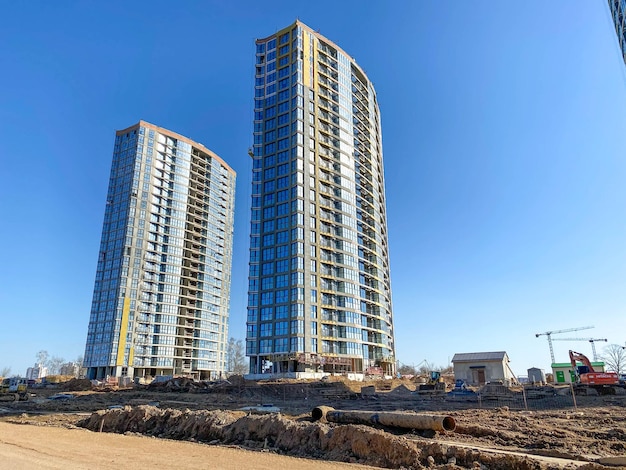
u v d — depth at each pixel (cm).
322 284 10962
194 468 1777
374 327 12350
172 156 16738
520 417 3206
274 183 11781
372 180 13850
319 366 10169
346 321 11081
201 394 6919
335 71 13450
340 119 13062
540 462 1662
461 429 2550
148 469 1759
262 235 11531
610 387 5125
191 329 15838
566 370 8975
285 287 10681
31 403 5788
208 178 17925
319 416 2927
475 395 5194
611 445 2111
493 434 2428
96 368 13900
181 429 2803
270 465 1831
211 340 16525
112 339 13688
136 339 14162
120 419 3184
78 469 1756
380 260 13362
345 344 10862
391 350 13938
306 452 2148
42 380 13888
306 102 12294
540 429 2605
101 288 14700
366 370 10762
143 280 14788
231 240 19050
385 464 1856
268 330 10594
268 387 7088
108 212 15612
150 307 14762
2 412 4734
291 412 4081
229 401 5672
